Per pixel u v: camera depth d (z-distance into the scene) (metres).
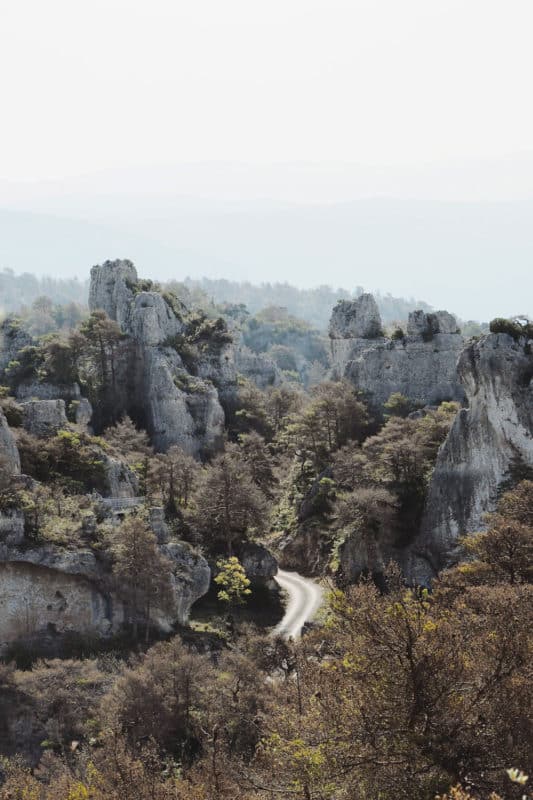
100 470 98.56
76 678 65.50
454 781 27.39
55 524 78.81
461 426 97.69
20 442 96.00
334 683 32.81
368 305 163.88
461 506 95.12
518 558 54.34
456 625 32.50
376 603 33.56
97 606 76.31
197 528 96.00
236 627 82.12
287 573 106.12
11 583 73.81
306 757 29.50
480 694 29.55
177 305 173.75
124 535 77.31
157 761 46.75
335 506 103.62
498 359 94.19
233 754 50.44
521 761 27.62
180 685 60.62
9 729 61.59
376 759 28.56
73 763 55.94
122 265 170.38
